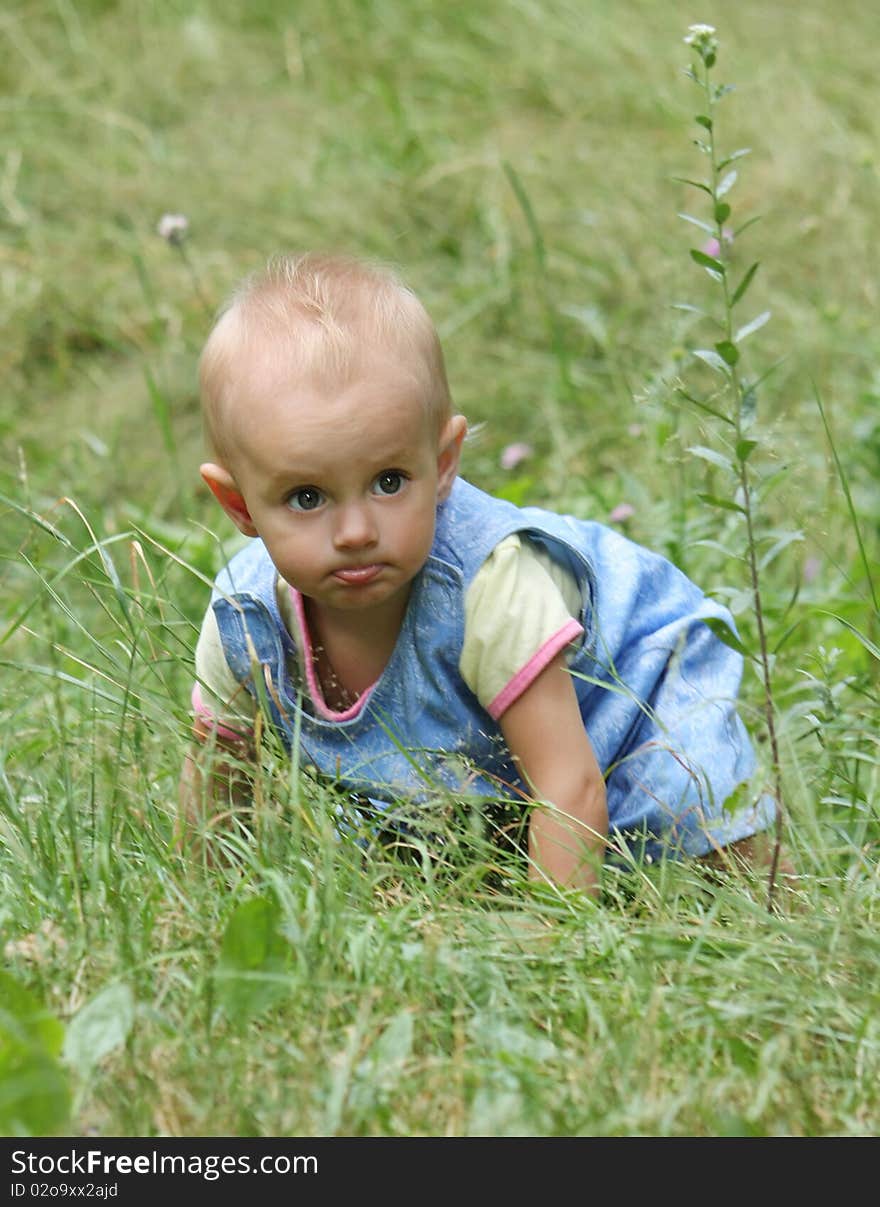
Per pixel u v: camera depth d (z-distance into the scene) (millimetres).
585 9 10875
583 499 6445
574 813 3682
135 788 3777
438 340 3678
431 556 3721
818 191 8609
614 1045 2850
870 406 6480
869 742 4438
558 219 8703
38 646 5281
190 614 5496
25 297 8516
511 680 3697
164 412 6625
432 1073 2826
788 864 3797
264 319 3566
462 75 10336
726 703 3994
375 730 3875
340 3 11148
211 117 10055
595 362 7742
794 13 10781
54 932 3238
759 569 3547
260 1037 2922
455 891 3502
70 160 9594
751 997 3059
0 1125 2715
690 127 9375
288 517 3514
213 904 3334
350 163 9375
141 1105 2748
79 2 11281
